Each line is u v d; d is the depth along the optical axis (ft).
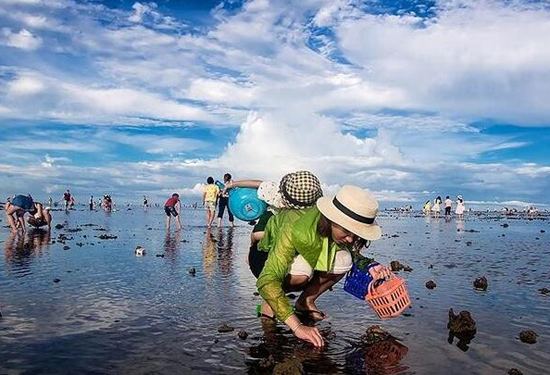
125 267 32.40
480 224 116.37
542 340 16.94
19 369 13.66
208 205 77.00
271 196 20.26
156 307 20.92
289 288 18.08
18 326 17.76
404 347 15.92
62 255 38.32
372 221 16.35
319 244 16.97
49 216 67.15
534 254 44.24
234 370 13.73
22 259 35.58
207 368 13.84
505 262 37.88
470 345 16.25
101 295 23.15
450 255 42.60
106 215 133.18
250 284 26.58
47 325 17.94
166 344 15.90
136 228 75.97
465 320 17.90
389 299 17.44
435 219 158.20
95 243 48.91
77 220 98.84
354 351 15.46
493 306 22.03
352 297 23.49
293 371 13.12
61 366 13.91
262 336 16.87
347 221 16.06
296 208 18.67
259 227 20.06
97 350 15.25
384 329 17.93
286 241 16.89
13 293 23.31
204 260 36.76
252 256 20.27
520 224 118.83
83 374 13.33
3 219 97.45
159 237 58.65
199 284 26.45
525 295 24.57
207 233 67.05
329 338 16.79
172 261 35.94
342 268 17.84
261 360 14.05
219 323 18.49
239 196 24.57
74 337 16.55
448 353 15.43
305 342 16.25
